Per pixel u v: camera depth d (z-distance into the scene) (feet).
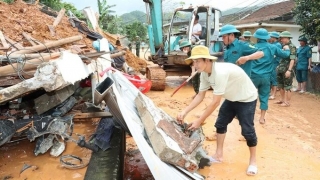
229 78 12.10
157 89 30.27
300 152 15.66
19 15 23.54
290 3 67.05
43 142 14.02
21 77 12.65
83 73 14.25
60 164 13.15
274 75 25.75
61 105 15.26
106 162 11.78
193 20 31.04
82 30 29.07
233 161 14.49
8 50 15.71
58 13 29.89
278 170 13.65
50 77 11.57
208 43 31.45
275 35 23.57
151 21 32.58
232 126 19.36
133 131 10.36
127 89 15.83
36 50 15.99
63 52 13.58
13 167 12.92
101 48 23.35
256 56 14.97
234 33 16.21
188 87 33.01
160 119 12.00
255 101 12.98
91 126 16.99
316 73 30.91
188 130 13.16
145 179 12.87
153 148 10.42
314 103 25.95
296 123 20.47
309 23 31.12
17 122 13.20
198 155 13.29
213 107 12.05
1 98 11.39
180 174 10.12
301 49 29.58
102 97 11.93
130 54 39.34
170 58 31.40
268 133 18.37
